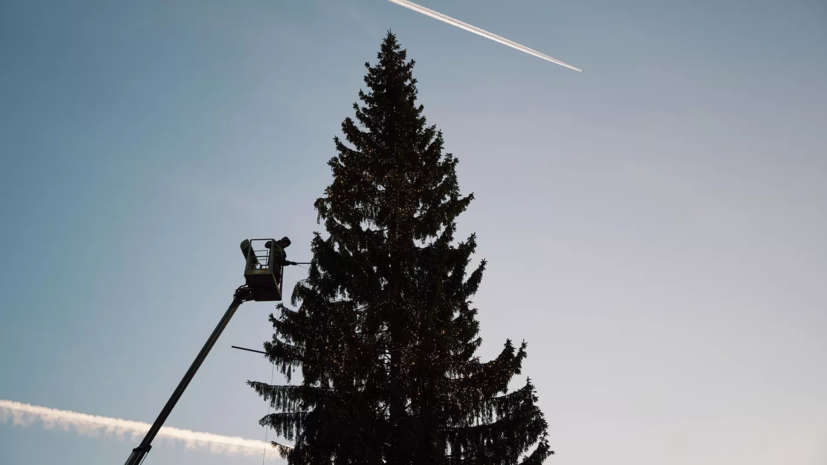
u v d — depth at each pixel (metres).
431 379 20.20
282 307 21.75
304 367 20.94
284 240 25.08
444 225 23.62
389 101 26.58
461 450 20.05
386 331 21.72
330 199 23.88
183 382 21.95
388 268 23.12
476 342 21.70
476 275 22.62
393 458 19.56
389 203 23.73
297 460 19.23
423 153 25.25
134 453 20.59
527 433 19.91
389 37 28.14
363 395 20.20
